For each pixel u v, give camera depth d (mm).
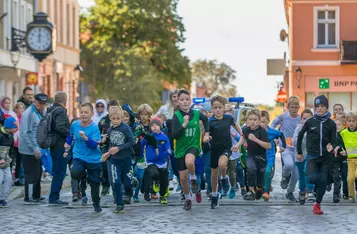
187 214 28328
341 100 92750
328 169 28625
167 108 40188
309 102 92938
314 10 92062
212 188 29953
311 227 24891
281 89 92688
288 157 32656
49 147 31891
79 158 29234
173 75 141250
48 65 97812
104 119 34156
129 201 31219
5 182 31641
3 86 78938
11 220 27297
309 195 32312
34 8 76938
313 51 92375
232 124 30969
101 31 139875
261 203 31359
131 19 138000
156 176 31703
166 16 139750
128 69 135875
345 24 91875
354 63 91062
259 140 31531
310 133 28766
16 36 78938
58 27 104562
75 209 30375
